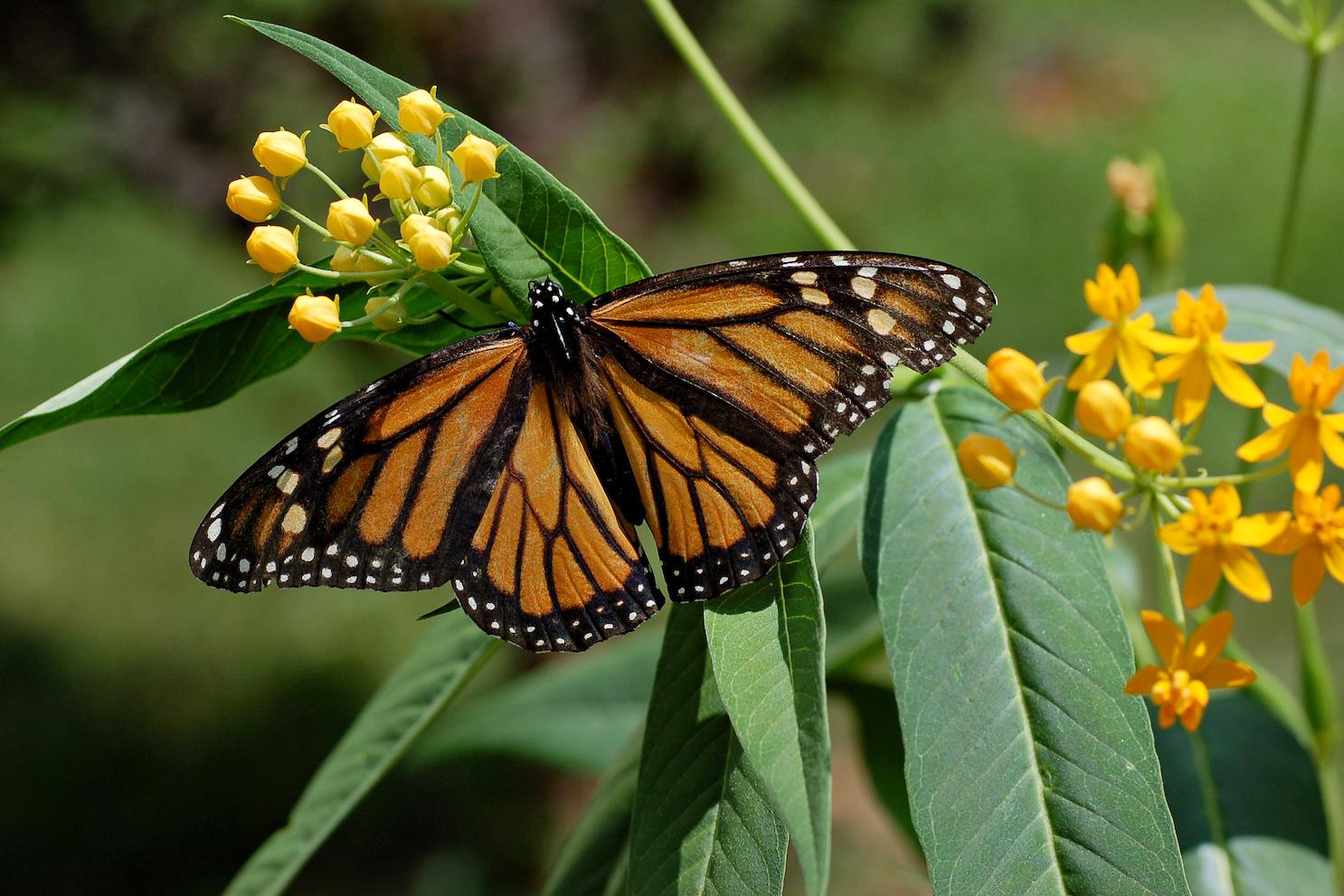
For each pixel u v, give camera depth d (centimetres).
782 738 49
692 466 51
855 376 51
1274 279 62
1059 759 51
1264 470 49
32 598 147
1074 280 182
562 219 52
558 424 52
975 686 51
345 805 56
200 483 161
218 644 142
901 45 181
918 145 200
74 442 167
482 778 122
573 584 52
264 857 56
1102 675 51
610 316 52
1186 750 56
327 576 51
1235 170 203
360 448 51
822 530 56
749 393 51
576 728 68
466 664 57
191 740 129
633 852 51
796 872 102
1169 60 238
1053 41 238
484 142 51
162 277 169
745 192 179
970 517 52
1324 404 49
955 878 50
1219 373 50
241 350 54
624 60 139
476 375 52
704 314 51
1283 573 129
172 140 116
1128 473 50
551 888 58
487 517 52
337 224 51
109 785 124
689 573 51
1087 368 50
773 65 152
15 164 113
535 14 129
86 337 167
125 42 112
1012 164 200
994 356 50
